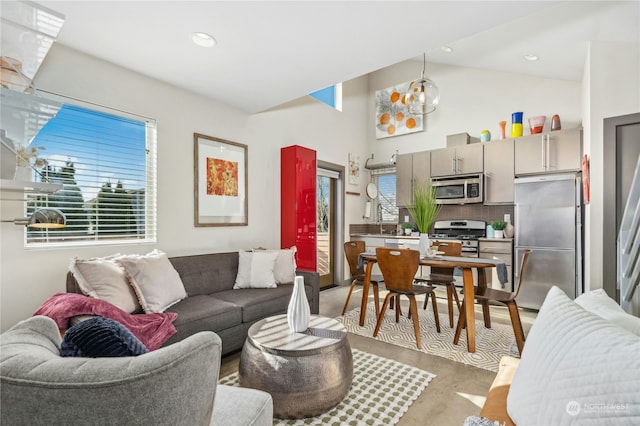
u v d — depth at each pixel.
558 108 4.43
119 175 2.78
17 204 2.21
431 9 1.94
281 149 4.38
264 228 4.12
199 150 3.37
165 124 3.08
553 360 0.87
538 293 3.89
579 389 0.74
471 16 2.02
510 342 2.90
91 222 2.60
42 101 1.80
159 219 3.02
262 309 2.79
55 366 0.64
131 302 2.21
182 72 2.84
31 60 1.90
